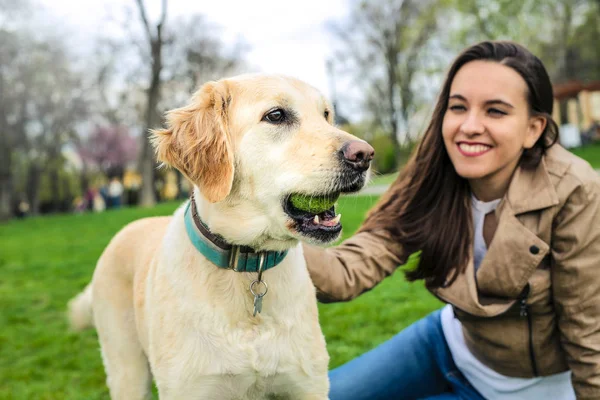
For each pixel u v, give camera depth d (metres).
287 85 2.37
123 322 2.85
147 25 25.41
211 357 2.19
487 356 2.63
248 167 2.26
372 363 2.92
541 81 2.36
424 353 2.93
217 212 2.22
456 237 2.51
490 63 2.34
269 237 2.22
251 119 2.28
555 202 2.24
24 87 34.88
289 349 2.24
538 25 32.56
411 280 2.75
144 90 29.48
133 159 44.19
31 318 5.75
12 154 36.78
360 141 2.18
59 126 37.25
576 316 2.30
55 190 43.59
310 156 2.18
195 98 2.46
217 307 2.19
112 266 2.96
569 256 2.27
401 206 2.69
